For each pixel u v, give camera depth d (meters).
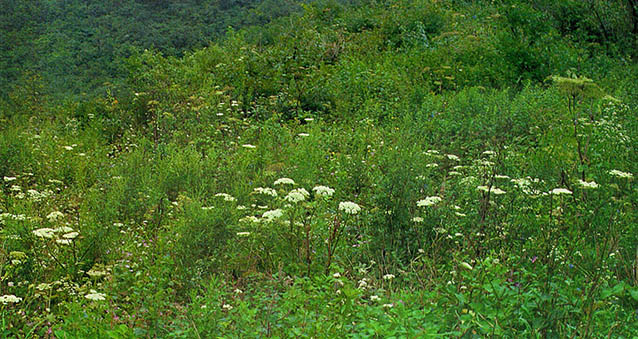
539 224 4.85
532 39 15.10
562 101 10.48
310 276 5.02
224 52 16.61
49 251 5.65
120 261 5.42
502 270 3.69
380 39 19.03
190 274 5.09
